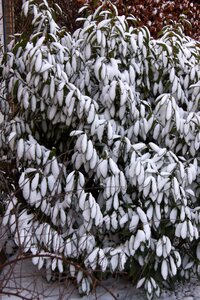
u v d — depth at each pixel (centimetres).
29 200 276
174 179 267
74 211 281
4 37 487
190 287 315
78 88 293
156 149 280
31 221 280
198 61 326
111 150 283
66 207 276
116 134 285
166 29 353
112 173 271
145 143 300
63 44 309
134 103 286
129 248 270
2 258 315
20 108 302
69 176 271
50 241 270
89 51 295
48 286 284
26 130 302
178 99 303
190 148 292
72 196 272
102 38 290
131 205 277
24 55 293
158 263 279
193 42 345
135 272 281
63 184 287
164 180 269
